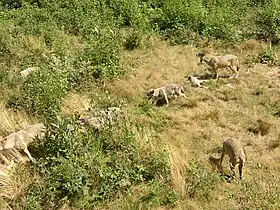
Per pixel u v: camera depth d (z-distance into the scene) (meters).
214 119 10.85
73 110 11.06
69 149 8.85
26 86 12.02
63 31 16.39
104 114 10.15
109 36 14.16
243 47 15.20
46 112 10.93
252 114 11.07
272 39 15.58
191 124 10.68
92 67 13.15
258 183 8.45
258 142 9.88
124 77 13.31
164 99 11.80
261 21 16.47
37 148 9.38
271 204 7.68
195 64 14.21
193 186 8.32
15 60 14.19
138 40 15.52
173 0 17.45
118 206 8.06
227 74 13.66
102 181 8.45
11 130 10.26
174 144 9.73
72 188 8.17
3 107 11.33
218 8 17.55
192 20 16.77
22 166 8.97
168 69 13.89
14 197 8.27
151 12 18.12
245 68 13.90
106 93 12.22
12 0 19.08
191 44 15.80
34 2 18.94
